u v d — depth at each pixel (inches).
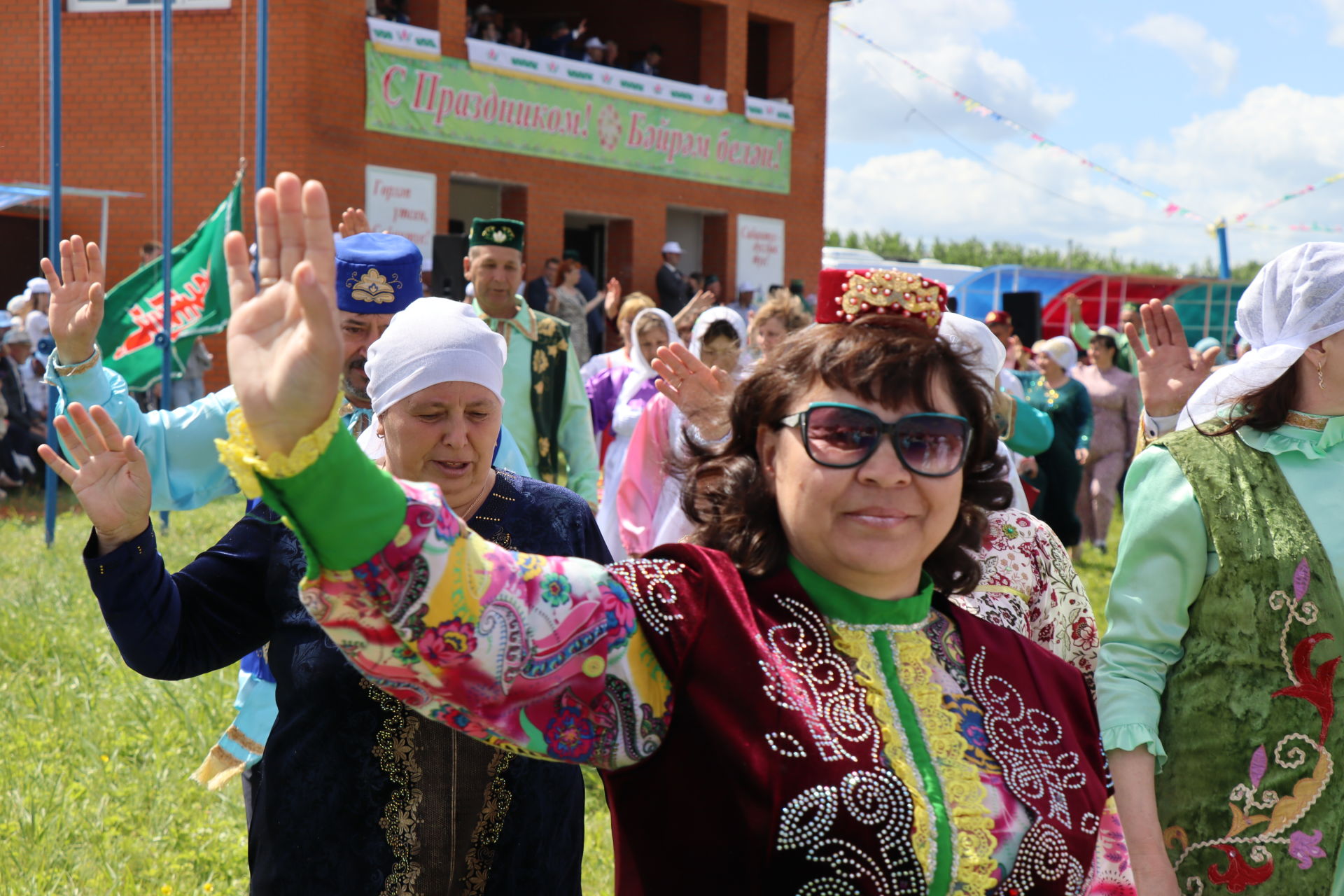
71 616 276.5
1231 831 103.3
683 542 78.7
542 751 68.4
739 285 891.4
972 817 69.5
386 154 708.7
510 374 225.1
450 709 66.6
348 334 132.5
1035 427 264.2
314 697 95.5
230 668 239.1
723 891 67.8
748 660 69.7
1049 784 73.7
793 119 913.5
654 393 258.8
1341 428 106.0
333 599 62.7
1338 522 103.8
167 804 184.2
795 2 911.7
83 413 94.2
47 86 700.7
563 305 722.2
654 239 840.9
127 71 693.3
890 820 67.4
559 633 67.3
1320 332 103.6
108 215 685.3
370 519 61.3
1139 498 108.5
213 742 206.4
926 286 75.7
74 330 115.3
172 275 407.5
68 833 171.6
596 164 804.6
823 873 66.6
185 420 119.0
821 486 71.6
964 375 75.6
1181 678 105.7
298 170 676.7
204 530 394.0
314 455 59.8
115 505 94.6
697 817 68.3
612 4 932.0
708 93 860.0
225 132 687.7
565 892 102.3
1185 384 123.2
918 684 73.8
